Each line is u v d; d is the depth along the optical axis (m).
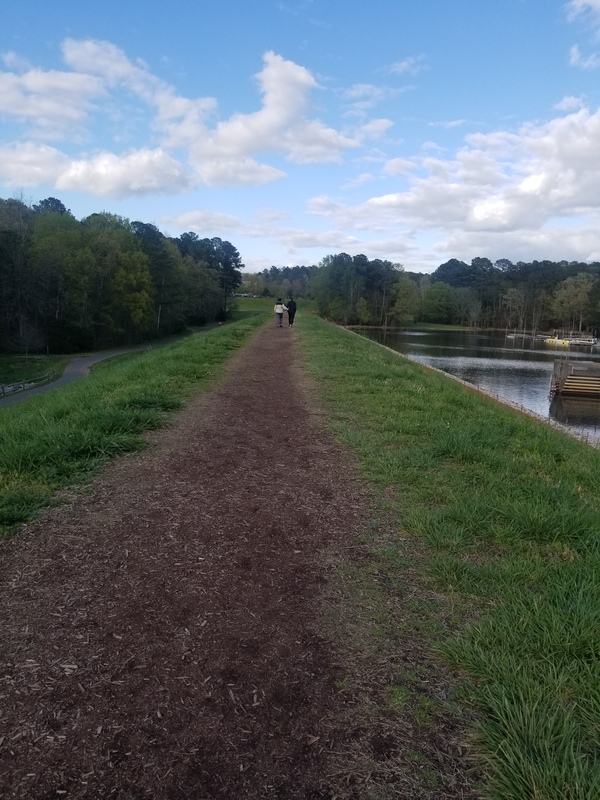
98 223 72.06
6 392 33.91
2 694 2.45
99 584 3.40
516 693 2.46
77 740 2.21
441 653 2.79
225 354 15.71
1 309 52.06
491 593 3.38
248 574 3.59
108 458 5.80
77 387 10.37
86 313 59.12
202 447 6.39
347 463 5.98
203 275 92.50
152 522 4.32
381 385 10.87
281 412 8.43
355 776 2.09
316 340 20.61
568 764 2.05
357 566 3.74
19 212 61.97
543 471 5.89
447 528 4.22
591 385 28.38
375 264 104.56
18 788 1.98
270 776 2.08
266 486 5.21
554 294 104.62
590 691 2.44
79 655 2.73
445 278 137.00
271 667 2.69
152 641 2.86
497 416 8.69
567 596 3.24
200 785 2.03
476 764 2.16
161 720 2.33
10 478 4.96
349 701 2.48
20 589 3.32
